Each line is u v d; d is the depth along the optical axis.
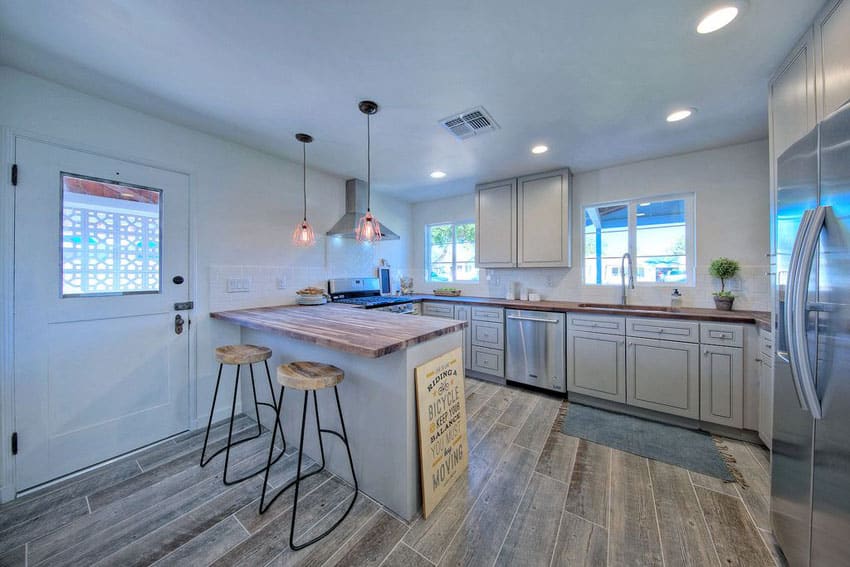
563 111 2.06
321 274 3.28
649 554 1.28
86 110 1.84
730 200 2.61
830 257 0.97
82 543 1.34
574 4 1.24
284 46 1.46
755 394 2.09
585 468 1.85
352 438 1.70
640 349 2.48
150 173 2.10
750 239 2.54
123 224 1.99
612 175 3.13
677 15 1.29
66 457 1.78
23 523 1.44
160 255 2.14
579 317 2.76
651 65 1.60
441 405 1.66
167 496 1.62
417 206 4.66
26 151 1.65
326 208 3.31
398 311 3.39
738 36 1.40
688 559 1.26
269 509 1.53
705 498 1.59
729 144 2.58
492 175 3.42
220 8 1.24
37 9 1.23
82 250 1.84
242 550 1.31
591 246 3.33
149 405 2.09
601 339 2.65
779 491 1.26
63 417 1.77
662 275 2.96
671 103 1.96
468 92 1.84
